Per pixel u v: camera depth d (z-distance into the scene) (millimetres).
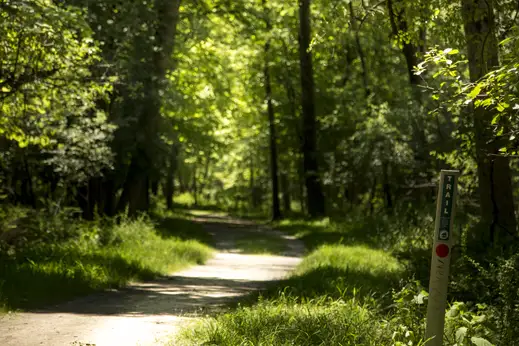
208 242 36625
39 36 17828
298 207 77688
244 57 53250
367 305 11391
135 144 29578
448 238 6820
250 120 60219
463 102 10258
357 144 42656
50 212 25891
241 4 36594
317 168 48469
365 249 26297
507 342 8258
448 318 8695
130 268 19000
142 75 28688
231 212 79312
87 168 27156
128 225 27422
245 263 27141
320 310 10789
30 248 19984
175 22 30578
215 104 44969
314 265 21250
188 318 10844
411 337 8125
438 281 6863
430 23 15570
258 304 11305
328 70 53938
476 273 12969
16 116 20422
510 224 17297
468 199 23906
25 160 27453
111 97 29500
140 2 28047
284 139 58000
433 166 31922
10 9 16656
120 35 27281
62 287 14398
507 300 8664
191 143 48344
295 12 49844
